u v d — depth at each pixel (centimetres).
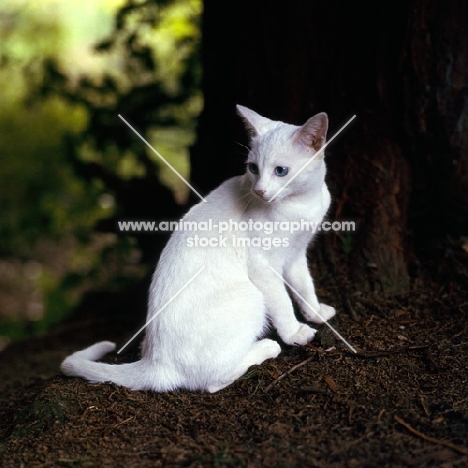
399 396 101
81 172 159
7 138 241
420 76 120
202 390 105
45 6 238
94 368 107
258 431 97
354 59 124
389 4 120
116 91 156
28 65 174
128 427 100
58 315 196
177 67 162
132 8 155
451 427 96
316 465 92
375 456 93
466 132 120
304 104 126
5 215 225
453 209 123
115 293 168
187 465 93
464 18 118
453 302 117
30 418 103
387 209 124
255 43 126
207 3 133
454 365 106
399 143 125
